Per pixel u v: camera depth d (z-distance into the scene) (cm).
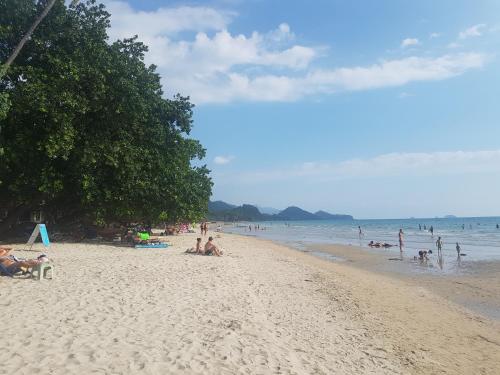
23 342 667
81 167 2183
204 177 3566
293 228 11750
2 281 1140
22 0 2108
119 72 2273
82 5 2384
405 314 1184
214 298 1094
